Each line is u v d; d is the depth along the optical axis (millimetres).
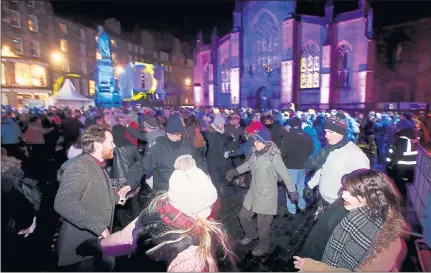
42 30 33375
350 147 3373
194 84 46062
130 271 1949
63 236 2234
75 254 2195
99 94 23562
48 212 5574
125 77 33719
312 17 33938
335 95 32812
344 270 1841
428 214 2756
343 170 3307
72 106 21094
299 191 5707
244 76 39719
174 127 3537
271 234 4777
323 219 2387
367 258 1777
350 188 1931
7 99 28922
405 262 3527
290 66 34281
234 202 6277
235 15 40000
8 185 2572
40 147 11242
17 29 30484
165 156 3561
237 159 8773
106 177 2457
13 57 29641
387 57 36312
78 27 39188
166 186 3570
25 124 13180
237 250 4203
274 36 36844
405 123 6523
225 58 42188
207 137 6766
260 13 37750
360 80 31312
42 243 4281
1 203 2529
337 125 3373
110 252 1816
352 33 31641
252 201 4027
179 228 1408
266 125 7230
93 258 2061
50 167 9406
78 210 2035
